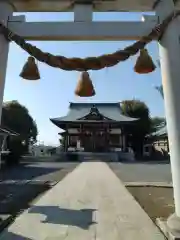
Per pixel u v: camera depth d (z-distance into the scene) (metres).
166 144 33.47
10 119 30.75
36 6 4.03
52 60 3.54
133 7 4.05
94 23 3.85
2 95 3.83
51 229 3.88
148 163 24.45
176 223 3.47
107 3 3.96
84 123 33.41
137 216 4.66
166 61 3.77
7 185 9.55
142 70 3.66
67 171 15.77
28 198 7.03
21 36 3.86
